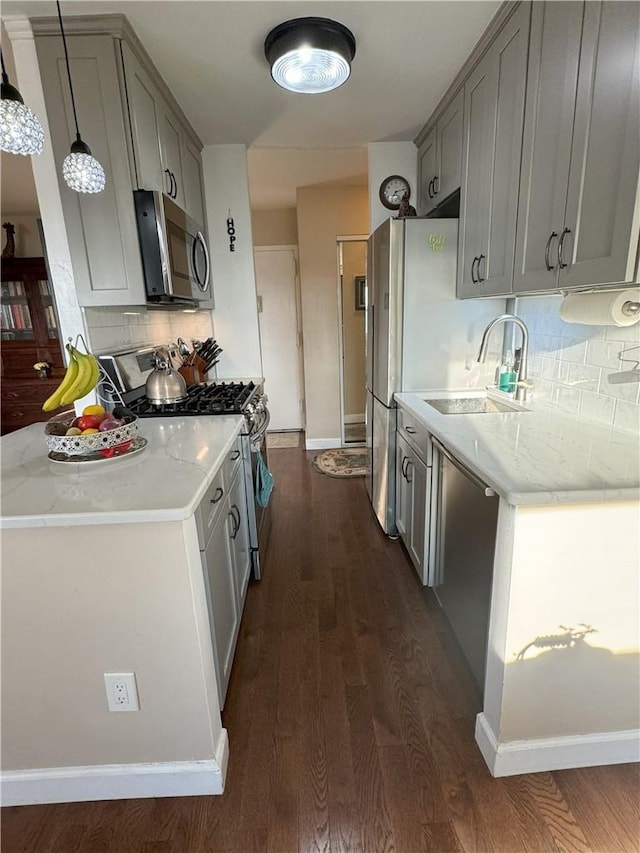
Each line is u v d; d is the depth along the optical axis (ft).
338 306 13.99
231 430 5.71
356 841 3.82
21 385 14.49
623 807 4.01
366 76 6.78
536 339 6.95
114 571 3.63
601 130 3.68
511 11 5.13
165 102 6.95
